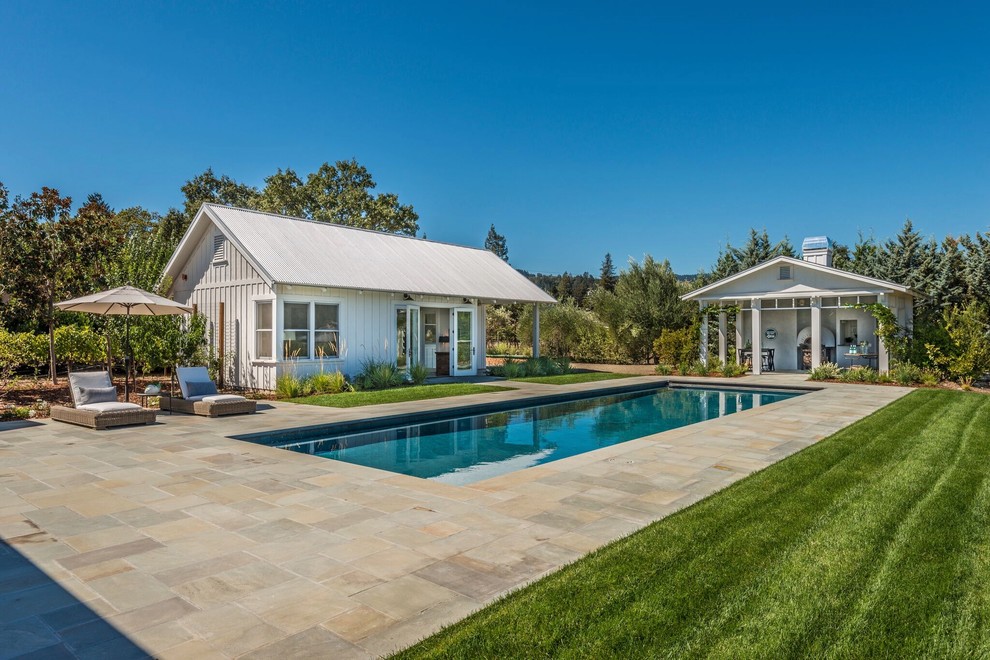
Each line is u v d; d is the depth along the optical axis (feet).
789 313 79.00
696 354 78.13
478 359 72.33
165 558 14.08
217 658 9.71
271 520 16.90
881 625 10.74
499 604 11.47
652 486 20.43
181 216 123.03
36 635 10.48
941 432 30.09
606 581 12.40
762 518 16.53
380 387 55.42
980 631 10.53
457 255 78.02
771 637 10.28
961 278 85.97
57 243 51.65
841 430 31.22
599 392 55.88
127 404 34.94
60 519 16.99
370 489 20.24
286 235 59.88
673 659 9.59
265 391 52.90
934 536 15.12
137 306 42.39
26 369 59.82
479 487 20.40
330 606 11.56
